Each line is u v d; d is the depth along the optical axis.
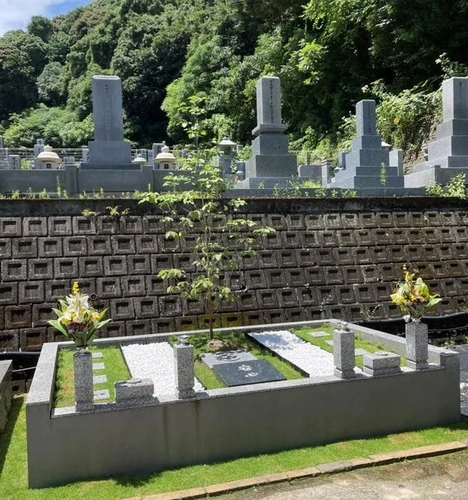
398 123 19.14
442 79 19.88
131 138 41.78
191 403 4.36
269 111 12.48
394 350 6.16
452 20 20.30
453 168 12.39
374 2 21.77
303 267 9.12
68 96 50.97
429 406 5.12
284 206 9.59
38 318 7.48
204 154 7.09
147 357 6.21
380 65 24.55
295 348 6.38
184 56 42.31
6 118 51.09
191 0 46.25
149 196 6.81
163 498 3.77
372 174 13.23
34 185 10.34
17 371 6.81
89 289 7.89
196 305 8.27
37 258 7.86
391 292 9.35
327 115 26.94
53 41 58.34
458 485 3.94
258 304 8.59
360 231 9.80
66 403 4.67
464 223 10.59
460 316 9.14
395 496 3.79
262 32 33.22
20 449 4.81
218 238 8.86
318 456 4.45
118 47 44.97
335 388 4.80
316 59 25.31
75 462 4.08
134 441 4.22
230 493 3.89
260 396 4.57
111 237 8.37
